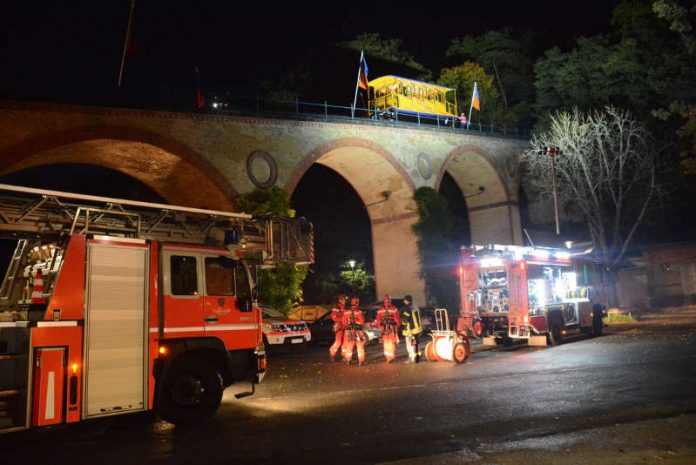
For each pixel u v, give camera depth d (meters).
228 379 8.95
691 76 33.22
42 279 7.48
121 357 7.73
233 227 10.45
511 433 6.72
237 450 6.66
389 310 14.89
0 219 7.88
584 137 31.27
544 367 12.17
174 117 23.14
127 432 8.02
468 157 36.66
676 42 35.12
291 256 11.23
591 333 19.55
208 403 8.49
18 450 7.09
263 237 10.87
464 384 10.55
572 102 38.28
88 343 7.43
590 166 31.11
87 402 7.32
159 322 8.21
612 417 7.22
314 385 11.55
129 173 25.22
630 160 32.44
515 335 16.34
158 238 9.34
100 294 7.67
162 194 26.52
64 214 8.46
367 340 20.80
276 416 8.57
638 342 15.93
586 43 37.94
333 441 6.81
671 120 33.69
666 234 40.31
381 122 31.05
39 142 19.66
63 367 7.18
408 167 32.06
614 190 33.31
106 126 21.16
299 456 6.23
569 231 40.19
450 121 42.31
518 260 16.33
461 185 39.62
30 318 7.33
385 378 12.01
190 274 8.73
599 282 20.67
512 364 13.05
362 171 32.81
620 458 5.55
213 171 24.00
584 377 10.46
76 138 20.44
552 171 29.66
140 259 8.19
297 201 46.00
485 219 39.12
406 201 32.66
